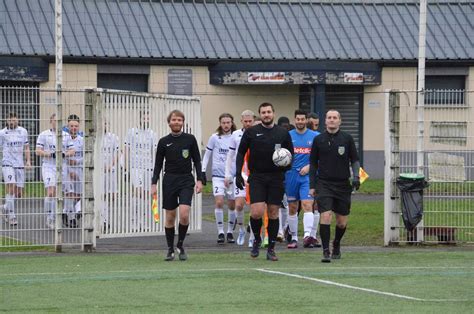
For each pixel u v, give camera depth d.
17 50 69.50
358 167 32.00
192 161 33.16
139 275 28.05
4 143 34.41
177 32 73.94
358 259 32.59
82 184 35.09
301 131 36.16
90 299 23.80
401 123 37.12
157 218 38.12
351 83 73.69
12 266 30.45
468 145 37.22
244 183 34.47
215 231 42.72
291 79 72.56
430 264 31.25
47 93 34.62
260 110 31.70
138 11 74.75
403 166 37.12
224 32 74.81
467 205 37.34
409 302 23.48
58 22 49.03
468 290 25.50
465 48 75.69
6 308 22.59
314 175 32.00
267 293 24.73
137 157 38.00
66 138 34.94
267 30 75.75
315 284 26.34
